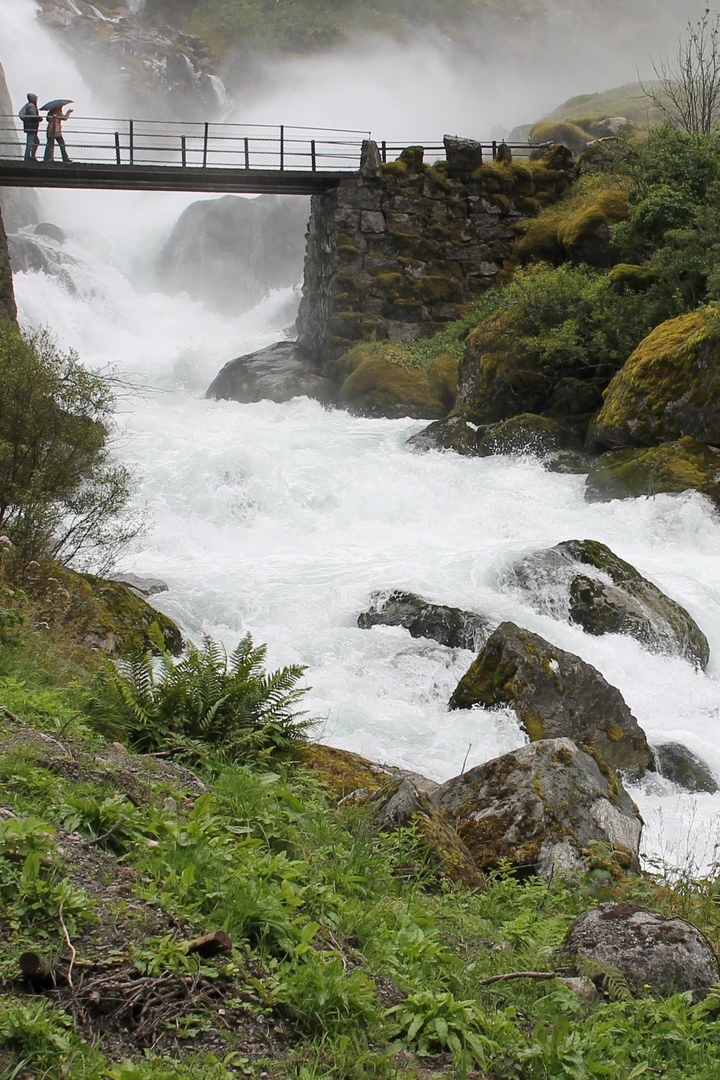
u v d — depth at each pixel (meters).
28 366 11.37
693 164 28.70
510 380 25.09
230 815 6.14
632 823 7.70
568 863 7.12
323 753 8.29
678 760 10.40
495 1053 4.54
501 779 7.62
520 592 13.74
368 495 19.14
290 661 11.84
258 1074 4.00
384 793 7.26
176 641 11.30
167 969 4.28
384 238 32.62
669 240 26.75
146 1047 3.98
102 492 12.13
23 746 5.84
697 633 13.71
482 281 33.16
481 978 5.15
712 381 19.98
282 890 4.97
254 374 32.31
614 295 25.42
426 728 10.24
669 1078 4.73
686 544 17.91
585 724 10.27
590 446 22.38
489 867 7.10
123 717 7.42
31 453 11.22
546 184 33.81
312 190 32.91
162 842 5.15
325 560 15.52
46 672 7.91
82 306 44.69
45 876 4.56
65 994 4.05
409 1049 4.45
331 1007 4.41
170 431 23.69
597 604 13.26
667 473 19.34
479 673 10.58
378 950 5.04
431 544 16.73
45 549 11.39
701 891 7.34
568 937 5.67
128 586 12.33
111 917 4.48
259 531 17.94
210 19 81.75
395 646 12.02
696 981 5.36
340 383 31.16
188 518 17.95
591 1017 5.00
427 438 24.30
